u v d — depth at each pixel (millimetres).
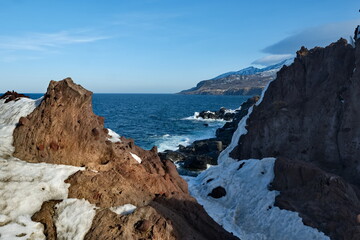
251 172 25891
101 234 12117
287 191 21344
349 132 24531
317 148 26719
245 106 59156
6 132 17094
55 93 17594
